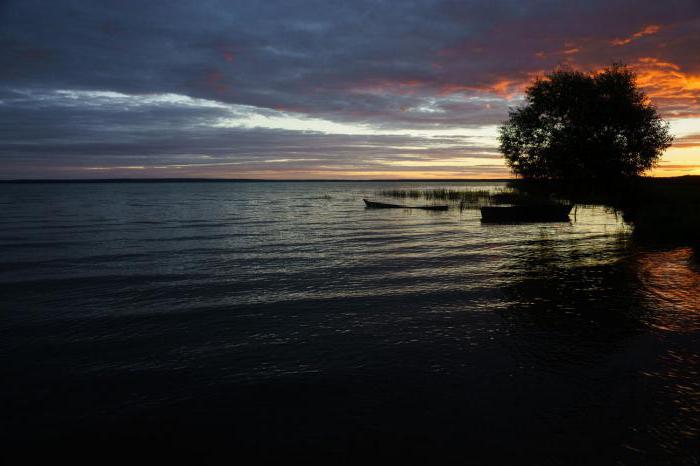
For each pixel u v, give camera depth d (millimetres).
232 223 38281
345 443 6152
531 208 36719
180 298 13898
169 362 9023
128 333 10750
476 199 60594
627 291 13898
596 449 5867
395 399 7348
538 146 40750
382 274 17047
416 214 47312
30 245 25281
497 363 8664
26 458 5945
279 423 6703
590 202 42156
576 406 6980
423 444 6078
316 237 28359
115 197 103875
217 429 6578
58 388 7953
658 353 9016
